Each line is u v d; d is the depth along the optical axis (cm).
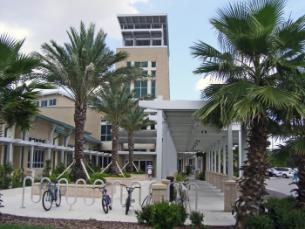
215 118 1135
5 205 1584
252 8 1064
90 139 5569
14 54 1152
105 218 1300
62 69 2294
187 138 2964
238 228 1041
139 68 2534
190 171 5869
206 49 1080
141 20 9119
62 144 4359
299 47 1034
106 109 3925
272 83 1070
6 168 2547
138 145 6669
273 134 1198
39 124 3675
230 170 1978
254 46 1017
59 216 1321
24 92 1173
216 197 2206
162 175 1767
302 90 1028
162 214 1076
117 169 3928
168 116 1906
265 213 1068
